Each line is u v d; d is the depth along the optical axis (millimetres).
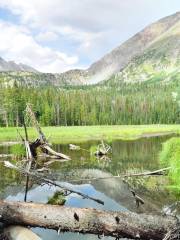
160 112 160125
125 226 9898
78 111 138000
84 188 19859
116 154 39094
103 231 10117
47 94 133875
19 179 23109
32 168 28578
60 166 29984
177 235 9445
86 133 84250
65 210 10422
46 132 84125
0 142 59406
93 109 146500
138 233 9828
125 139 68000
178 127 124625
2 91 108938
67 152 42406
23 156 36969
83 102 145500
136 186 20109
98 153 38688
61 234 11359
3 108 106938
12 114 108188
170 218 9891
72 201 16453
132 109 158875
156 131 103938
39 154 37344
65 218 10289
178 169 21734
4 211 10484
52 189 19453
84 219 10172
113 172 25906
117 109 156250
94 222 10133
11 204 10648
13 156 37188
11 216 10477
